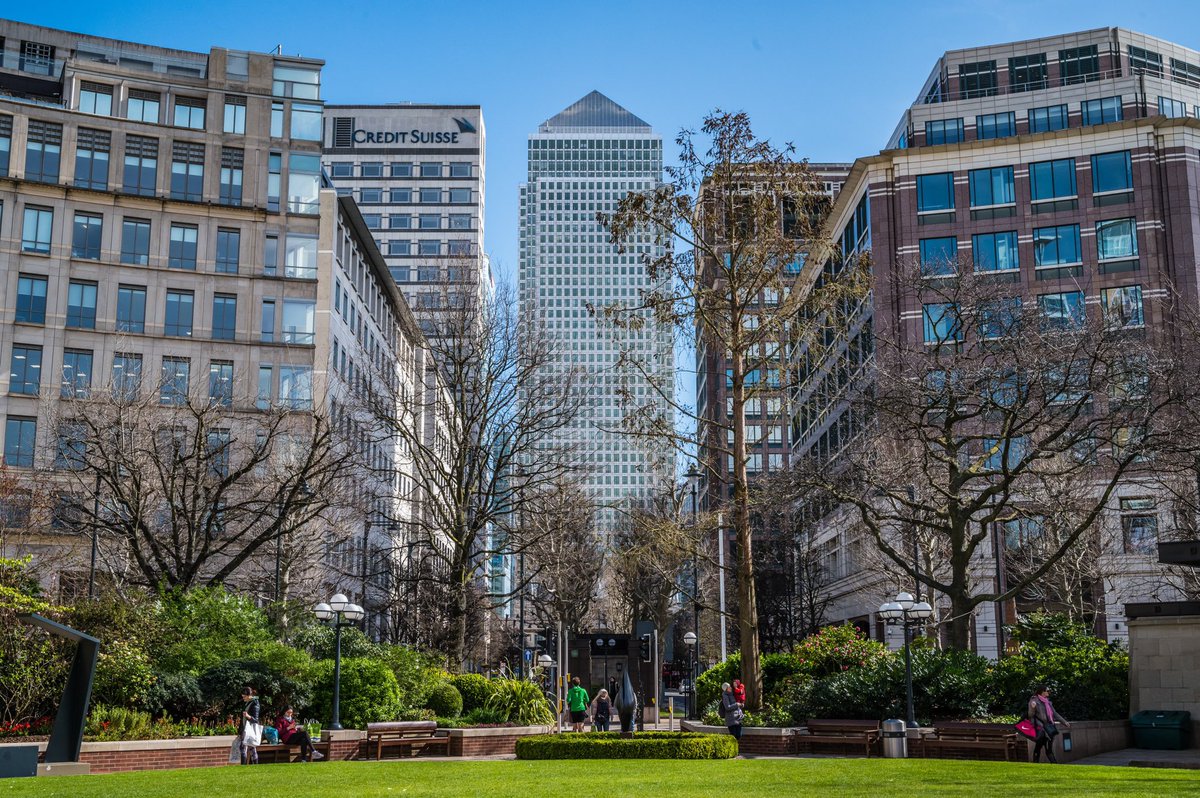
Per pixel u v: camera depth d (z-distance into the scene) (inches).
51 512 2049.7
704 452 1829.5
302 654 1344.7
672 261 1362.0
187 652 1284.4
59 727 919.7
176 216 2625.5
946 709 1221.7
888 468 1536.7
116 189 2588.6
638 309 1392.7
